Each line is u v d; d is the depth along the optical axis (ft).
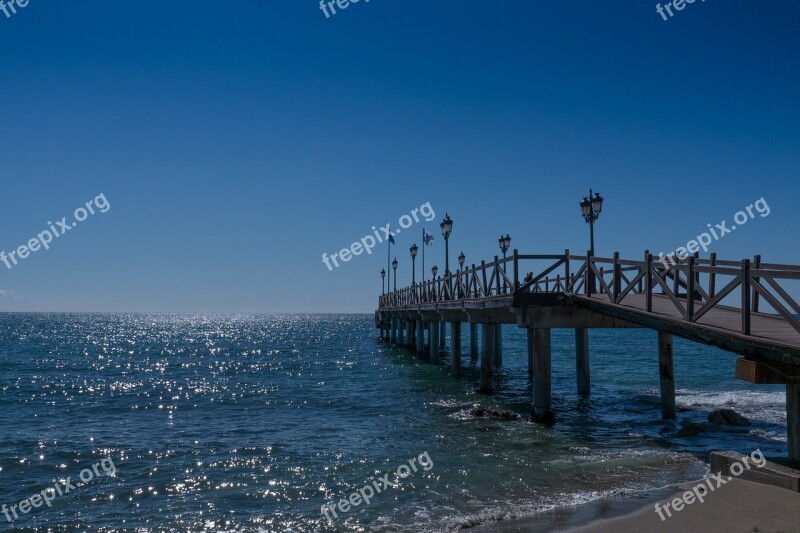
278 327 480.64
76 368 143.54
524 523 33.40
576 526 32.22
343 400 83.10
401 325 164.45
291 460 49.88
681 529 29.78
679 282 47.80
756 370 31.30
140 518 37.50
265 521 36.37
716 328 35.29
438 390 89.61
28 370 137.59
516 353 174.81
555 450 50.34
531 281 59.16
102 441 58.59
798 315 39.86
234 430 63.52
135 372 133.49
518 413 68.74
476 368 120.78
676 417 65.10
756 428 58.13
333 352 186.91
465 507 37.09
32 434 62.34
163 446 56.03
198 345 241.14
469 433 57.67
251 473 46.52
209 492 42.19
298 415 72.33
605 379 105.29
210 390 98.63
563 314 58.23
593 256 54.54
